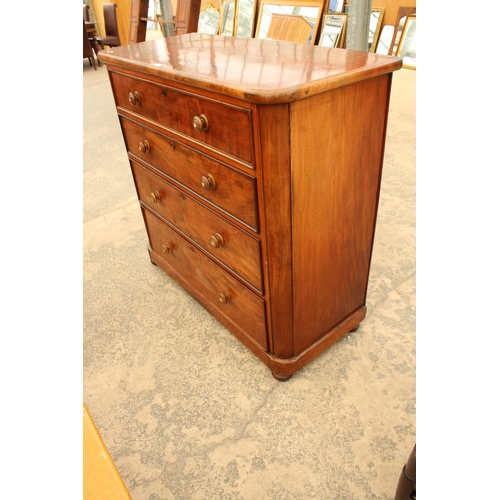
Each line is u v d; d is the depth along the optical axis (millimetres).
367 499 1292
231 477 1381
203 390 1688
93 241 2715
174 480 1387
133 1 3232
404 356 1759
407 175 3133
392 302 2047
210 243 1663
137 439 1521
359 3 1866
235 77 1148
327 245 1449
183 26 2883
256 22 4520
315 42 4004
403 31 4496
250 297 1567
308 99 1090
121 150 3988
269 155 1121
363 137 1333
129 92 1669
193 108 1317
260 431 1513
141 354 1875
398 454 1404
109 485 649
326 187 1306
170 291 2250
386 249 2412
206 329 1985
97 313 2125
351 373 1697
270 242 1296
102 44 6758
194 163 1483
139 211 3025
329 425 1511
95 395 1696
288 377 1675
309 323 1588
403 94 4387
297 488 1335
